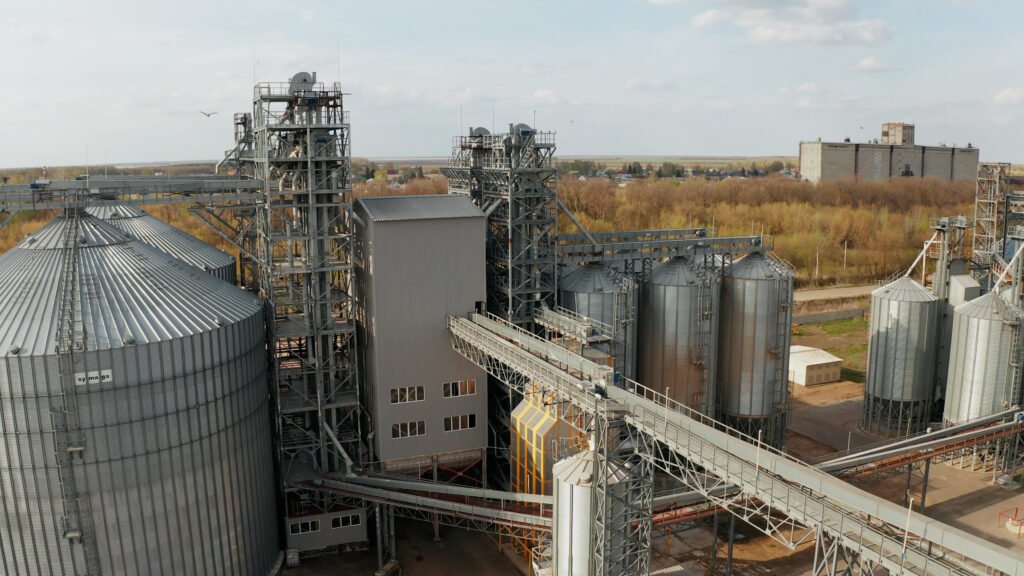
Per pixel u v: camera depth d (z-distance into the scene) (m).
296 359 65.50
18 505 43.75
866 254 185.38
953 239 85.00
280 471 61.16
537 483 56.78
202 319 48.84
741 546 59.41
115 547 45.19
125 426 44.47
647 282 70.06
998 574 33.50
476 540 61.66
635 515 43.25
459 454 65.12
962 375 72.69
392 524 57.19
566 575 43.41
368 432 65.62
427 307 62.78
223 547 50.12
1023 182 127.94
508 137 67.06
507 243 69.00
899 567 31.89
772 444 73.31
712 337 70.06
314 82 59.66
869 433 81.31
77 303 45.69
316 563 58.22
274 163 60.81
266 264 61.22
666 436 40.81
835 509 35.47
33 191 52.50
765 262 72.44
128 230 75.62
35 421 42.81
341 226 64.25
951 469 73.38
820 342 118.19
